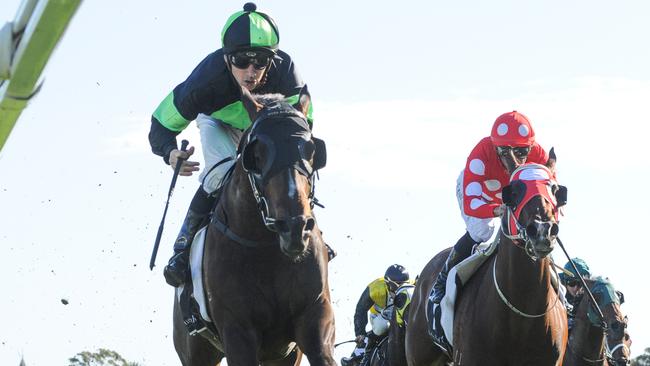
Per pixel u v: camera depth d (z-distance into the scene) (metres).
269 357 8.93
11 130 3.02
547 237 9.00
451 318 10.56
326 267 8.60
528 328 9.77
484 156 10.68
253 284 8.38
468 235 10.81
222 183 9.04
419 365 12.05
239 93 9.16
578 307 15.84
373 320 17.64
